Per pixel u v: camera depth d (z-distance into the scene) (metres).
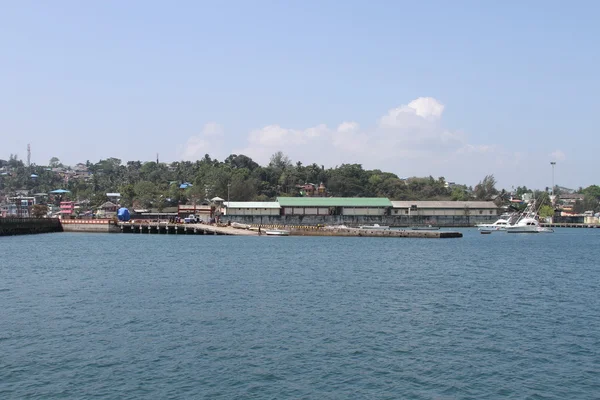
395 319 43.28
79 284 59.69
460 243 136.88
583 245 132.62
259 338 37.38
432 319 43.44
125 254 97.75
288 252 103.81
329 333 38.84
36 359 32.72
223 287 57.81
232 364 32.06
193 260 86.81
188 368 31.34
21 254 96.56
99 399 27.03
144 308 46.44
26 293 53.72
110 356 33.31
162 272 70.50
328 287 58.62
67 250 106.12
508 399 27.61
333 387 28.81
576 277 69.44
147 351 34.34
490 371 31.34
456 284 61.88
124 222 185.62
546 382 29.80
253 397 27.45
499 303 50.31
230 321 42.00
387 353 34.38
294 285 59.75
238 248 113.88
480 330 40.12
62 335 37.78
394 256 96.81
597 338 38.19
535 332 39.69
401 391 28.41
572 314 45.81
